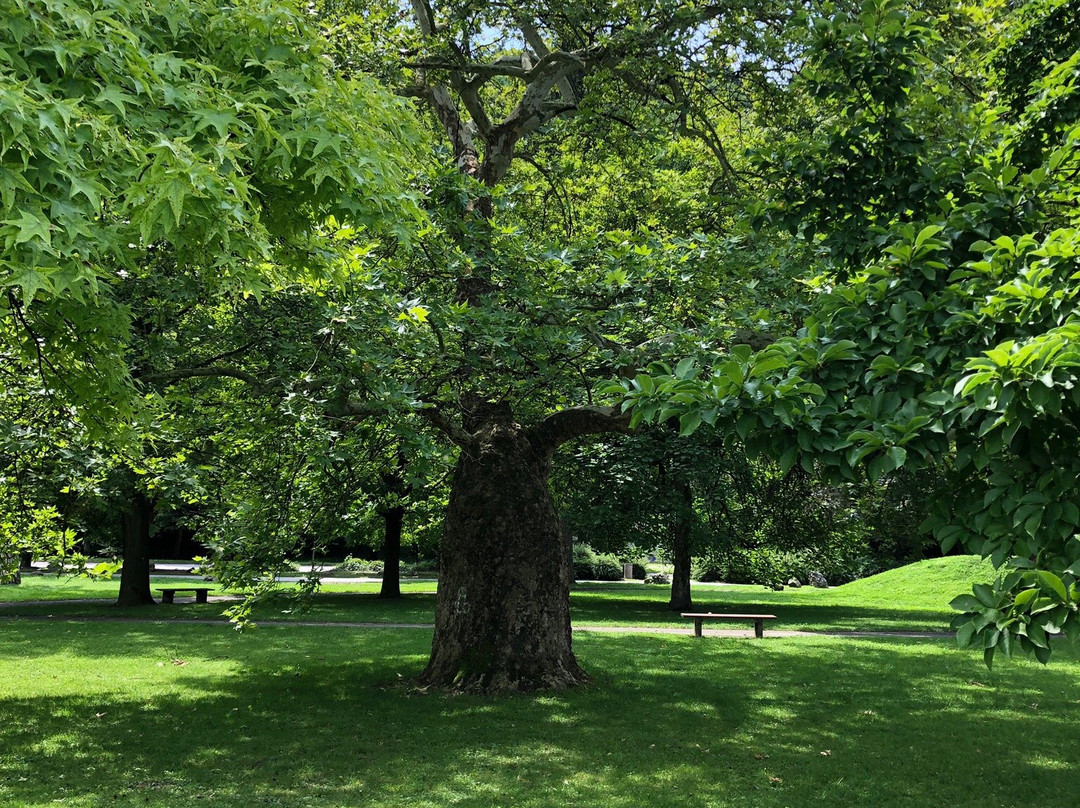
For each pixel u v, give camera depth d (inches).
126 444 280.8
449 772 285.3
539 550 416.2
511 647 408.5
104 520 1038.4
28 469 338.3
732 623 763.4
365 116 228.2
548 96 523.8
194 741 322.3
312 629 676.7
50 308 222.5
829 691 432.1
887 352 167.0
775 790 269.1
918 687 446.9
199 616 764.6
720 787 271.4
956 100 381.7
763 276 379.9
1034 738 339.9
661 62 478.3
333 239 321.7
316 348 334.6
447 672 412.5
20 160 146.4
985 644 135.6
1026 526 138.9
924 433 149.6
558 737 330.3
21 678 454.9
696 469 749.9
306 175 187.9
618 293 379.2
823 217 242.8
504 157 496.1
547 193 609.9
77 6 164.9
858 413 159.0
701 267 381.1
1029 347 126.7
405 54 479.8
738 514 856.3
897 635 678.5
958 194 223.9
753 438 161.9
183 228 168.7
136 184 148.9
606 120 534.3
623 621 772.6
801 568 1171.3
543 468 427.8
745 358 162.2
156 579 1348.4
